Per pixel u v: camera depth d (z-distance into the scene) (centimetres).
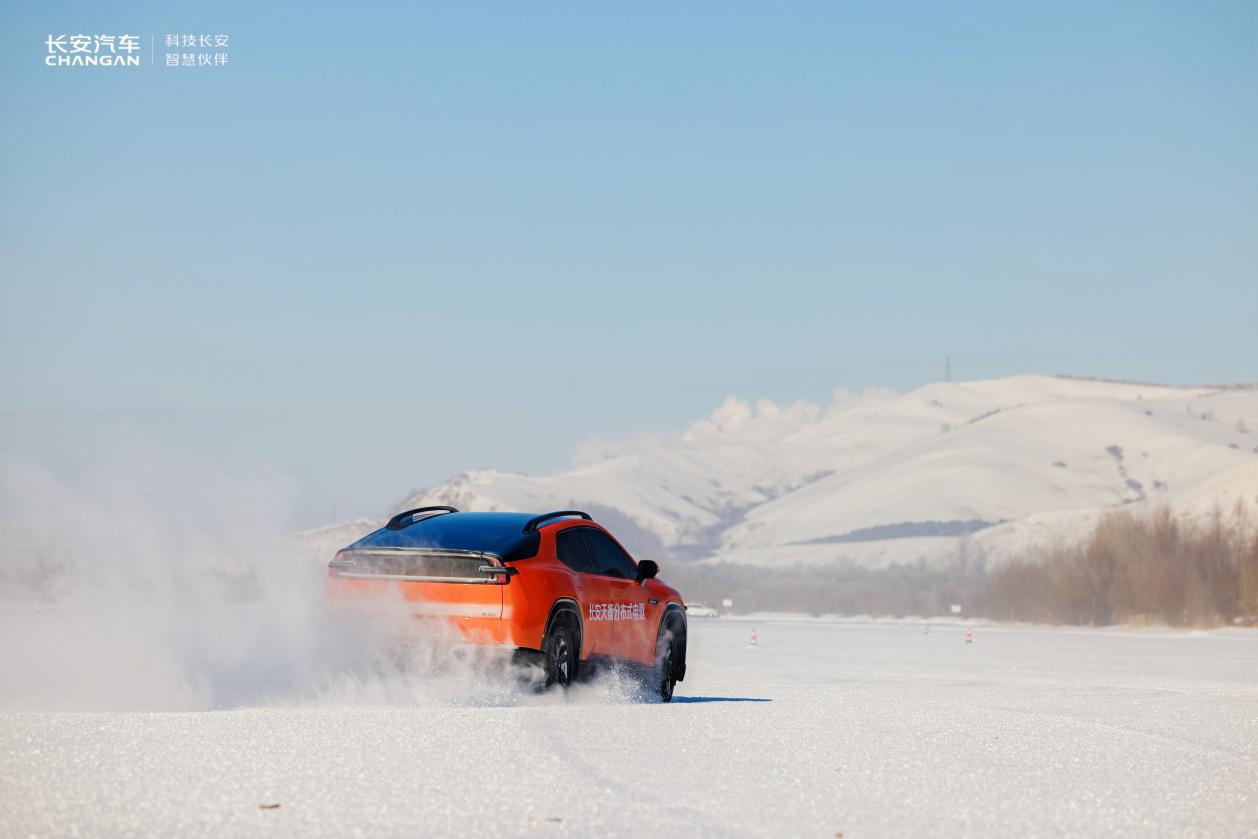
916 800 1105
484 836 902
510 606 1642
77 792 1015
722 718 1681
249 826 915
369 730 1377
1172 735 1684
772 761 1303
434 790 1064
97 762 1144
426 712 1542
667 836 921
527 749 1299
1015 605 11044
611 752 1312
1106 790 1190
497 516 1814
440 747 1286
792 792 1120
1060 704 2216
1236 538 9794
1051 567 10850
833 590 16250
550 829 930
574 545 1825
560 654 1723
